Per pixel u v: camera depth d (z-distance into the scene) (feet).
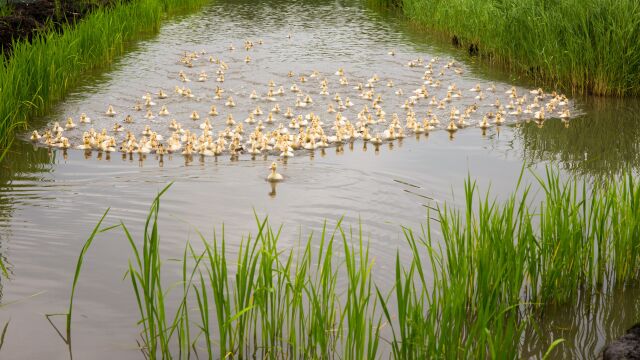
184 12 94.38
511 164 39.93
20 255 27.25
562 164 40.14
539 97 54.90
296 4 104.01
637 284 26.81
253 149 41.01
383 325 23.34
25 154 40.14
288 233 29.53
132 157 40.14
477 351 20.54
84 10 77.00
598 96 55.72
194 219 30.91
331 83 58.34
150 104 50.80
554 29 58.95
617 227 26.68
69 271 26.22
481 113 51.03
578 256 25.54
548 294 25.09
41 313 23.52
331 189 34.99
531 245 25.00
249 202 33.06
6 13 68.13
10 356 21.16
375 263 27.09
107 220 30.68
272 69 62.75
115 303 24.23
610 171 38.96
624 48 54.70
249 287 21.57
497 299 24.20
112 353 21.48
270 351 21.65
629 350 21.54
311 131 44.27
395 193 34.53
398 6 101.24
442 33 81.10
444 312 20.11
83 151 41.04
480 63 67.15
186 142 42.68
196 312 23.91
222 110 50.19
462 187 35.68
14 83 44.86
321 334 20.45
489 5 69.92
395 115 47.57
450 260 23.62
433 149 42.73
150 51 69.00
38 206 32.14
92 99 51.72
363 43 75.51
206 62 64.90
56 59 52.29
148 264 21.06
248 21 88.53
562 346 23.03
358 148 42.80
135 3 80.12
